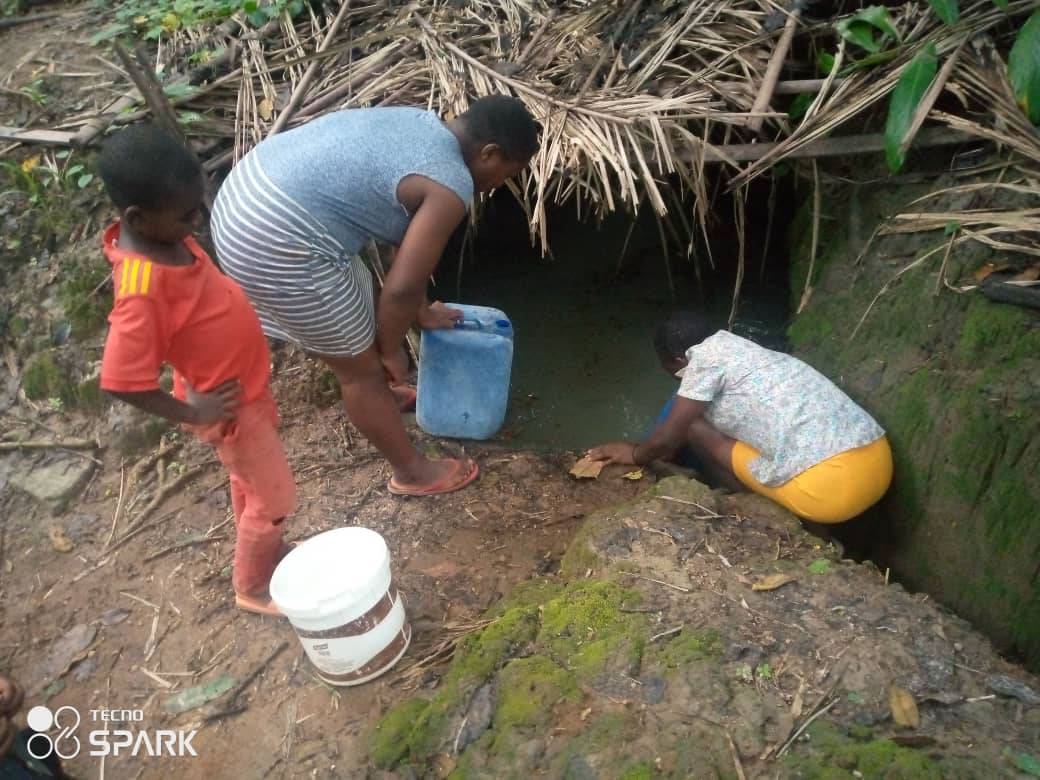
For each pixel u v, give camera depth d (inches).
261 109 137.4
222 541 109.7
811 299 133.6
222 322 77.2
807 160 133.5
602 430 139.4
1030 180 108.1
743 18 134.0
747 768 69.4
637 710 75.2
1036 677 81.1
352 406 104.2
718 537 97.8
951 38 115.8
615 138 119.2
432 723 79.1
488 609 95.9
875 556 116.0
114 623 101.1
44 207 134.5
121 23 164.2
